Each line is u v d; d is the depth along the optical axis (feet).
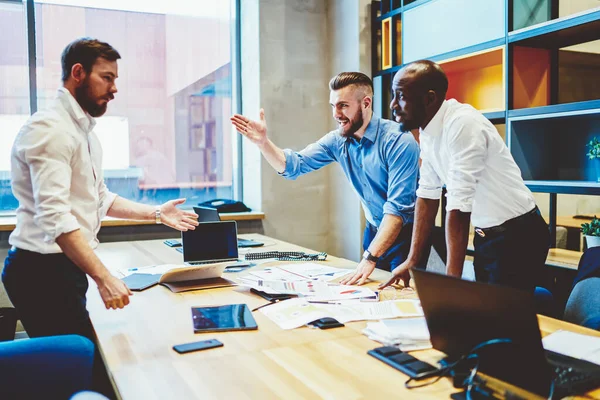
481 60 11.60
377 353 4.51
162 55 15.81
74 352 5.15
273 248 10.61
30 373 5.02
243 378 4.08
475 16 11.07
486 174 6.70
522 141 10.45
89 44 6.03
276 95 15.64
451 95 13.12
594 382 3.74
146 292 6.97
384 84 14.43
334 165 16.05
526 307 3.32
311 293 6.62
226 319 5.57
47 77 14.43
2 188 14.02
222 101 16.58
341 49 15.56
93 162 6.59
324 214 16.40
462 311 3.86
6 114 14.03
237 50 16.46
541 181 9.77
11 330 9.32
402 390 3.82
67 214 5.52
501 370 3.63
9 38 14.01
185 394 3.80
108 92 6.23
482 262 7.16
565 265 9.38
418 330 4.89
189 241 8.25
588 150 10.15
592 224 9.14
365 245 10.12
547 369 3.34
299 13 15.80
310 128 16.14
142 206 7.86
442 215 12.60
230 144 16.75
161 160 15.99
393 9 14.24
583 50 10.92
